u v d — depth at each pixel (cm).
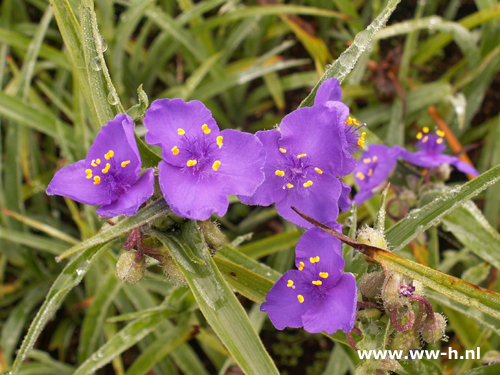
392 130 30
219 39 35
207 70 31
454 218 20
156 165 14
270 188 13
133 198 12
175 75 37
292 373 28
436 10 39
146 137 12
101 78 14
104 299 23
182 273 13
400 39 38
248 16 31
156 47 32
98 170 13
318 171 13
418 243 21
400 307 13
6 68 33
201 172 13
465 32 29
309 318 13
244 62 34
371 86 32
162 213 12
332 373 24
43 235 30
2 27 33
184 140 13
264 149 12
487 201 27
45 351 29
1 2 37
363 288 13
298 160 13
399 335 13
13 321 27
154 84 37
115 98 14
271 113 37
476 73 29
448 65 37
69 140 26
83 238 25
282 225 32
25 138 30
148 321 20
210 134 13
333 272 13
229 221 32
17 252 28
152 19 30
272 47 37
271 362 13
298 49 39
